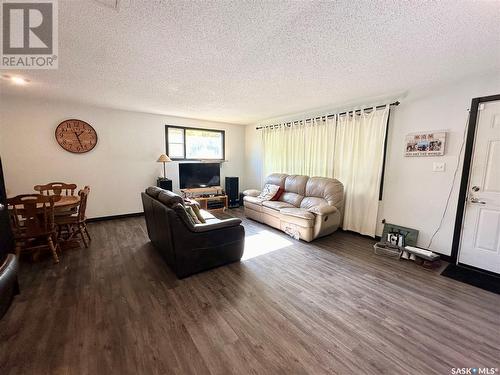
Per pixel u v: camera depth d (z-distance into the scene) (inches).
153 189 115.9
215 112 179.5
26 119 140.4
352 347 59.1
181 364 53.6
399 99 125.8
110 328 64.5
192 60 86.0
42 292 81.4
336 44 73.7
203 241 95.0
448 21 60.3
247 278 93.4
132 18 60.4
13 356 54.8
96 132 163.0
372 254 118.3
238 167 245.1
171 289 84.7
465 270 102.1
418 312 72.9
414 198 121.6
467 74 96.8
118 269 99.1
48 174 149.3
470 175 102.6
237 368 52.7
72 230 141.4
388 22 61.6
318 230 132.2
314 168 170.9
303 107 158.7
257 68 93.2
